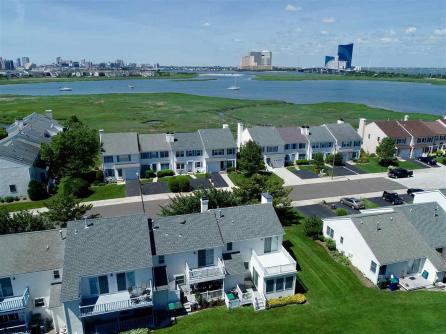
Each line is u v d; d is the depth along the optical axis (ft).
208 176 242.37
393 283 120.47
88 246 104.99
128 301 100.32
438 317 106.63
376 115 507.30
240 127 284.20
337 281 125.08
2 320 100.42
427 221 142.61
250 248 124.47
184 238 115.75
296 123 449.89
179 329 102.22
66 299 93.04
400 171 246.27
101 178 231.09
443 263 126.00
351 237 134.72
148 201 201.46
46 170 225.97
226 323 104.63
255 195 169.89
